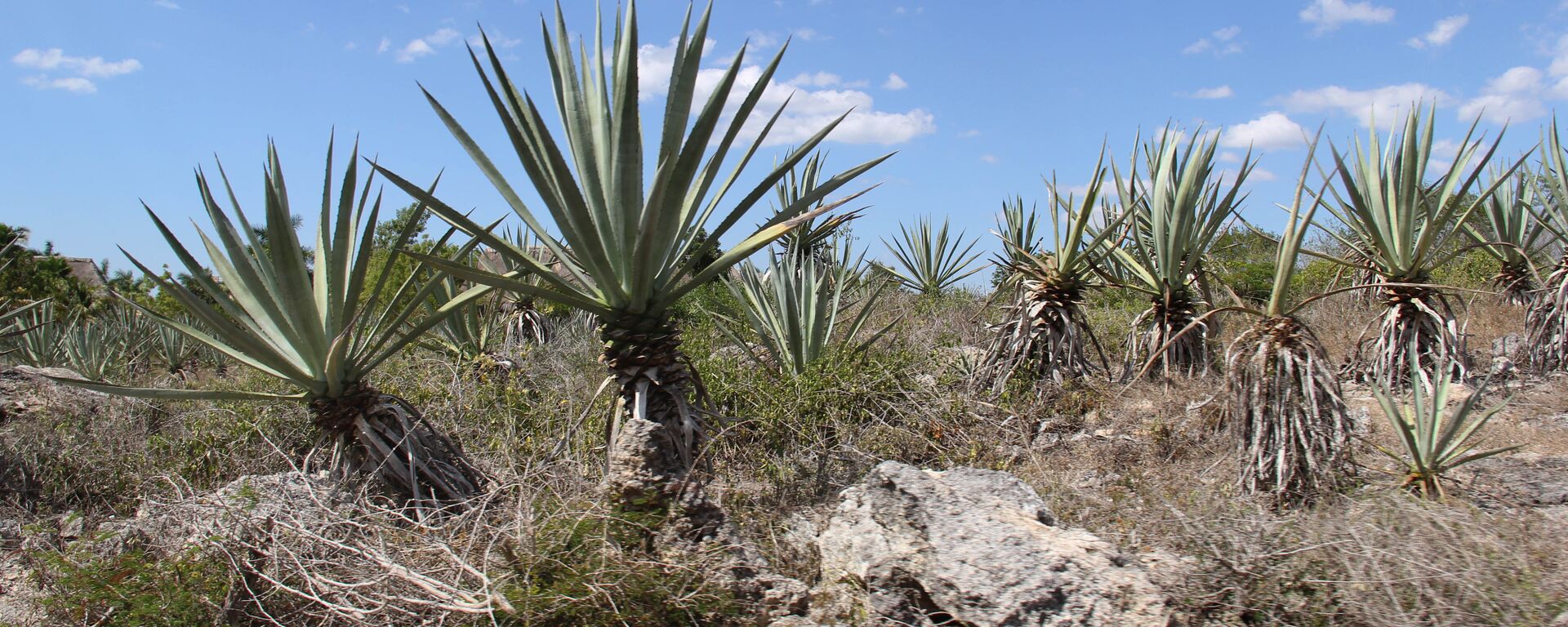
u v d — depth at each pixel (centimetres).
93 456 689
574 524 397
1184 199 815
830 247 1251
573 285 575
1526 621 338
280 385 847
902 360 847
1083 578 371
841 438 693
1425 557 372
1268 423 505
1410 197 751
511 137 488
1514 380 773
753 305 1023
